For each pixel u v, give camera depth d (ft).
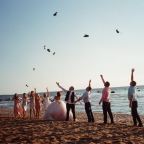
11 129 38.96
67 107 51.16
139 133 35.09
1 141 30.45
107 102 45.16
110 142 29.55
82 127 40.04
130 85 42.47
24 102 69.15
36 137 32.42
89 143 28.99
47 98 66.74
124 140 30.60
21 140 30.91
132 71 41.93
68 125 42.22
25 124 44.16
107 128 39.14
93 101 239.71
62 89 51.96
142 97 259.80
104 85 45.85
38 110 65.36
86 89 48.78
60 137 32.37
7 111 129.18
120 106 165.68
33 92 65.82
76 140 30.73
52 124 43.52
